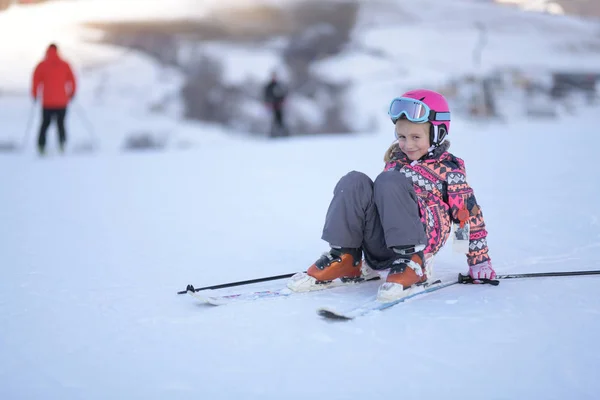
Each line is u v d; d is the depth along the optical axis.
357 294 2.70
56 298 2.76
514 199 5.31
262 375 1.94
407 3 38.53
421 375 1.93
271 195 6.14
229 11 32.91
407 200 2.58
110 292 2.86
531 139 11.51
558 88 27.08
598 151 8.87
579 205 4.88
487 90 24.94
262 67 28.34
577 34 37.94
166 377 1.94
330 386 1.87
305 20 33.75
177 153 11.60
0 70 24.20
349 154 10.10
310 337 2.22
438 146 2.81
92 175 8.12
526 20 39.72
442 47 33.31
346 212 2.66
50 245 3.96
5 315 2.53
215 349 2.13
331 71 28.69
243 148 12.27
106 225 4.67
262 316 2.44
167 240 4.11
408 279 2.59
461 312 2.46
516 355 2.07
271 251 3.76
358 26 35.09
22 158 11.09
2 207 5.55
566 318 2.39
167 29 30.94
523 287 2.79
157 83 25.25
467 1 40.59
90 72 25.80
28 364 2.05
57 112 11.58
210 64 26.56
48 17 30.84
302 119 24.09
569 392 1.83
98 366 2.02
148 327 2.36
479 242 2.85
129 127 20.36
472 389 1.85
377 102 25.86
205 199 5.96
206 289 2.73
